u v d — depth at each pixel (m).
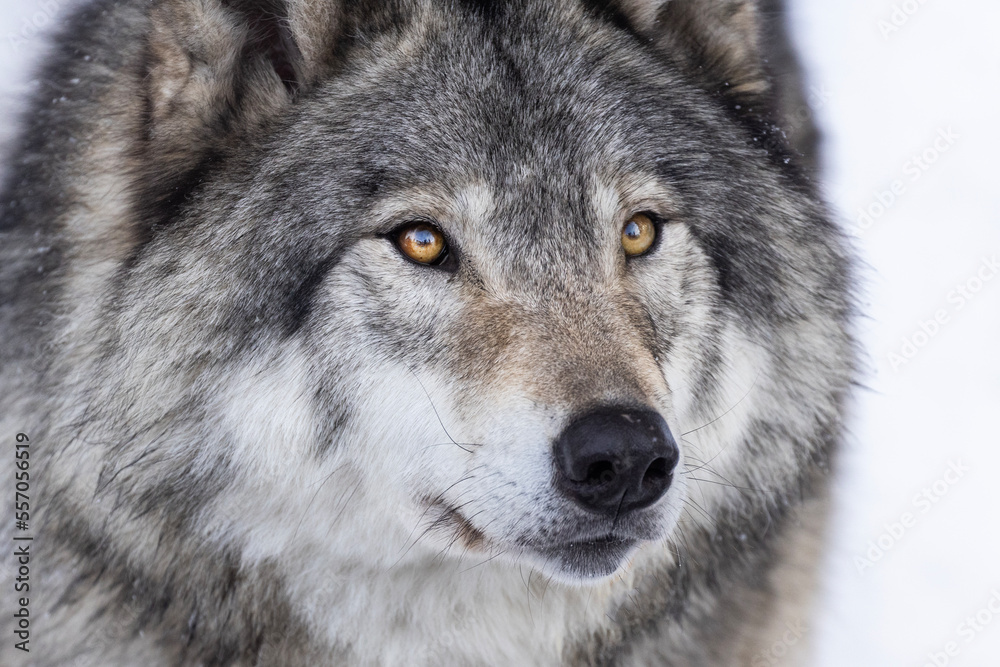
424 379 7.58
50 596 8.30
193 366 7.87
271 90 8.24
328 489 7.92
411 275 7.68
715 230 8.52
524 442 7.09
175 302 7.91
